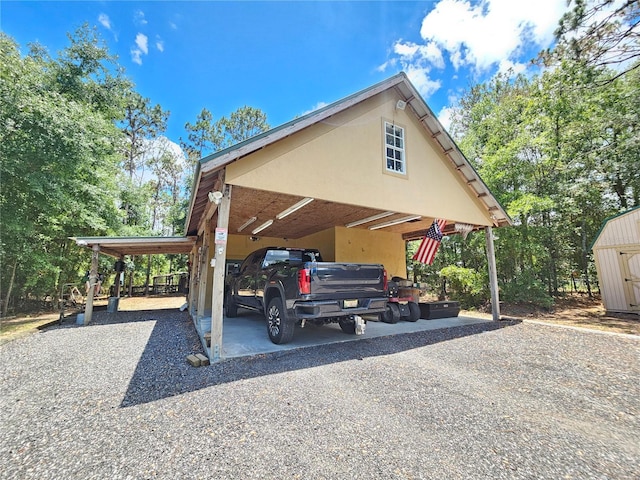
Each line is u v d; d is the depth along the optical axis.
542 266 12.44
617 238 9.78
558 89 8.86
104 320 9.55
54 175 10.16
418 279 15.46
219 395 3.24
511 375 3.81
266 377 3.75
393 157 7.02
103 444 2.35
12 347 5.96
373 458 2.12
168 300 18.23
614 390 3.33
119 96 15.76
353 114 6.43
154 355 5.05
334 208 7.36
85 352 5.41
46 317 10.52
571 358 4.53
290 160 5.36
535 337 5.96
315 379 3.66
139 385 3.62
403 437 2.39
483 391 3.31
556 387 3.42
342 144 6.11
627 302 9.45
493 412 2.82
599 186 12.75
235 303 8.28
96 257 9.42
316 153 5.70
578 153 12.36
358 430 2.50
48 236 11.49
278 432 2.48
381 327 7.09
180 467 2.04
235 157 4.61
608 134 12.07
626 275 9.53
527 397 3.16
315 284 4.88
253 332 6.40
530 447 2.25
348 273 5.28
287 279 5.22
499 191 12.44
